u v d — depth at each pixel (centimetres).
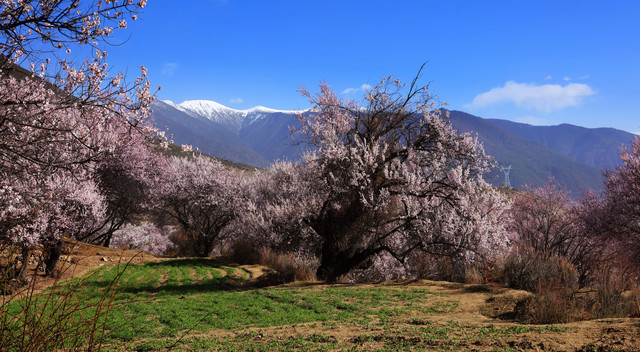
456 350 611
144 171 3541
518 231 2688
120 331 1102
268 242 3112
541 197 2667
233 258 3300
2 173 1091
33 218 1675
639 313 887
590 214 2252
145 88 1190
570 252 2538
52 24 721
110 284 455
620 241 2080
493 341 626
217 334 1062
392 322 991
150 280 2238
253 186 4069
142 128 1223
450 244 2144
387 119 2405
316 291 1773
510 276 1655
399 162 2355
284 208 2989
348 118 2494
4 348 407
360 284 2042
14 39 725
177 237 4388
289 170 3622
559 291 1095
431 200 2250
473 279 1948
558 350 535
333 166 2369
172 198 3909
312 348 747
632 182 2098
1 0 769
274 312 1402
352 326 964
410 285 1866
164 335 1106
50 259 2031
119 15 761
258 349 795
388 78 2411
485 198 2161
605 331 588
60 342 434
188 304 1541
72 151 1420
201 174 3997
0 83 909
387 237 2494
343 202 2383
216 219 4066
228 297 1697
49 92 965
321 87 2536
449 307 1305
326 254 2397
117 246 3906
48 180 1839
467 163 2305
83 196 2081
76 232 2372
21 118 869
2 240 1540
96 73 1017
